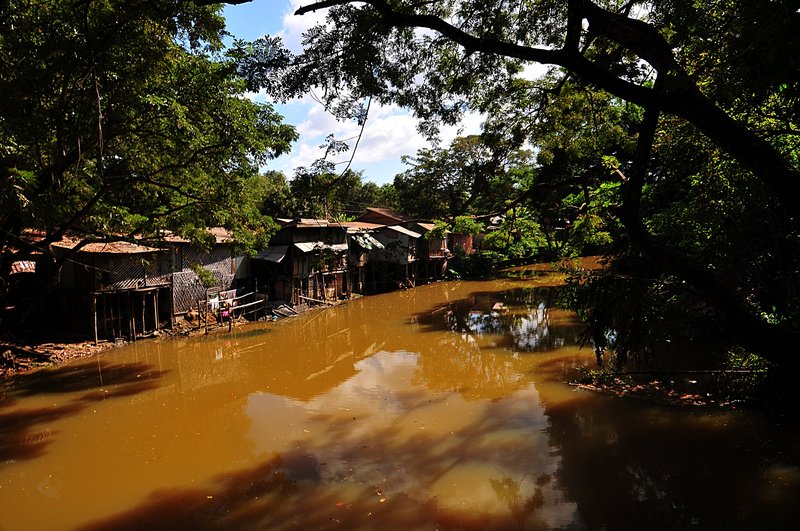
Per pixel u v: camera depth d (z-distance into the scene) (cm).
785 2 363
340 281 3628
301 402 1489
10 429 1311
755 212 737
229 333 2445
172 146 1612
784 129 733
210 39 1128
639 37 517
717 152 846
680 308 677
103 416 1400
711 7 502
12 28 1066
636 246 572
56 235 1527
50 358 1898
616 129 1162
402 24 636
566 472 984
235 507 922
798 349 434
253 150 1644
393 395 1522
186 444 1209
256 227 2056
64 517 906
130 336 2220
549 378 1561
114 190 1653
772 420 1099
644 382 1397
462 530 820
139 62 1202
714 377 1334
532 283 3888
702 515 809
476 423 1261
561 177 1705
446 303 3259
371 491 959
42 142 1299
